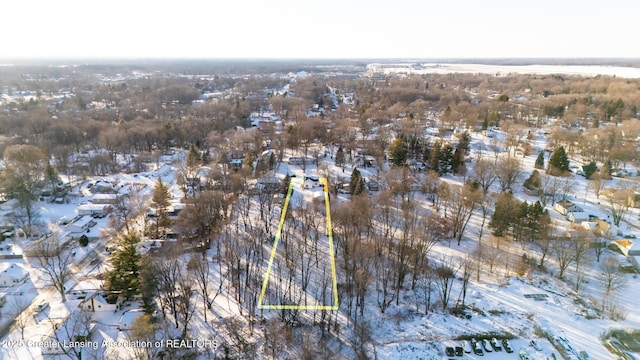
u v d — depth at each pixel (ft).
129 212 351.67
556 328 224.12
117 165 501.97
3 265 276.21
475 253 295.89
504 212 312.50
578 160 475.31
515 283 264.11
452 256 292.81
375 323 229.66
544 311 237.86
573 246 278.05
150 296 221.87
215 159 483.10
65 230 324.39
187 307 217.77
